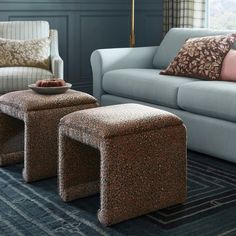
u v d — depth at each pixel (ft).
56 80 9.26
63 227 6.83
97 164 8.09
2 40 12.91
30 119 8.43
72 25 16.34
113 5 17.15
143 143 6.97
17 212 7.34
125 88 11.75
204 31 12.45
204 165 9.64
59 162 7.78
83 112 7.50
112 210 6.82
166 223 6.96
